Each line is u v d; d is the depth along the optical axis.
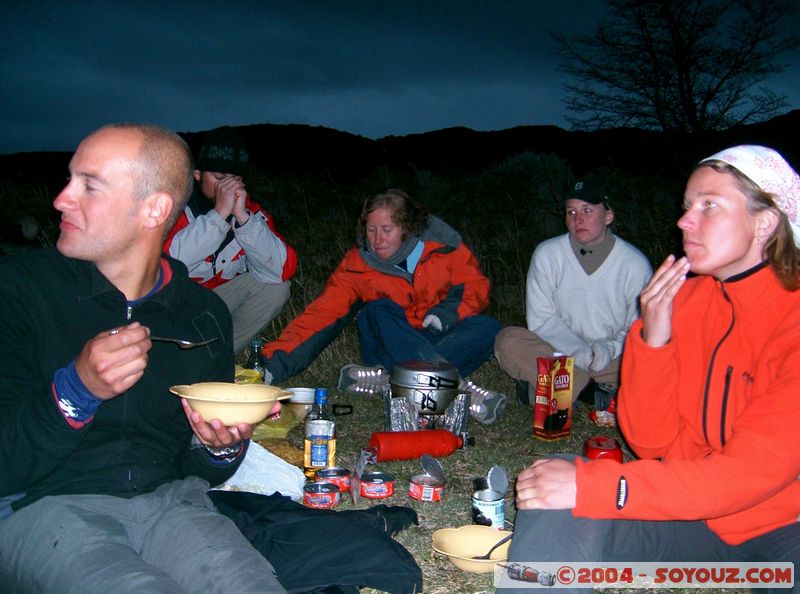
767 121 15.83
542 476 1.91
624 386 2.25
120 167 1.99
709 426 2.13
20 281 1.99
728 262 2.04
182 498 2.15
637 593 2.61
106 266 2.07
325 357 5.72
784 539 2.00
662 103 15.03
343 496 3.49
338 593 2.44
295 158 18.08
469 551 2.88
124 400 2.11
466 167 15.18
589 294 4.93
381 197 4.86
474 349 4.95
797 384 1.81
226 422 2.07
